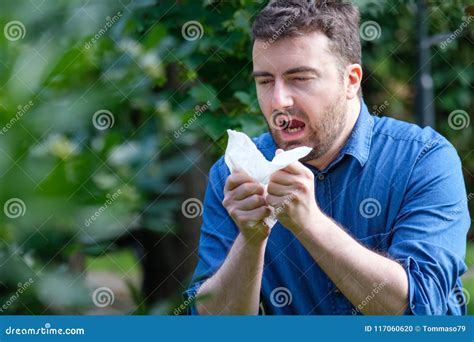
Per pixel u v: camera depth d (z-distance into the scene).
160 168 1.21
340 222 2.39
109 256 2.12
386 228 2.37
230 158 2.03
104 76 1.16
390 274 2.10
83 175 1.08
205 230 2.49
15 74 1.09
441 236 2.27
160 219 1.20
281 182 1.98
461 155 6.28
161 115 1.33
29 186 1.04
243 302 2.16
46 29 1.20
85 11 1.24
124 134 1.22
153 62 1.39
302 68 2.19
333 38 2.23
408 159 2.37
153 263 3.57
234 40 3.42
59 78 1.11
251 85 3.54
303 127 2.24
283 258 2.37
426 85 4.93
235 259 2.12
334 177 2.38
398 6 4.93
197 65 3.25
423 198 2.32
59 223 1.07
